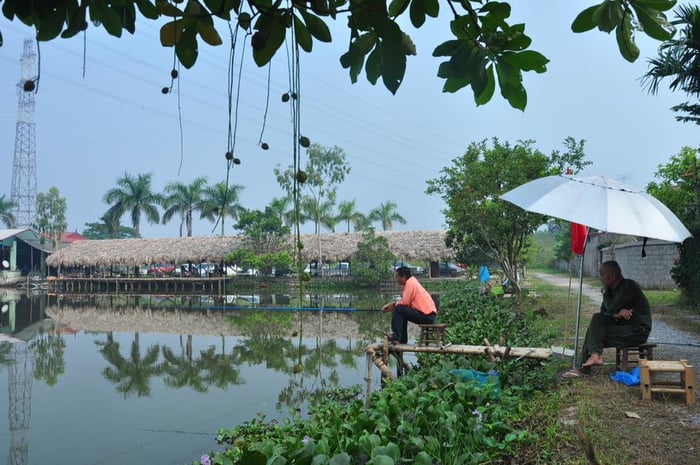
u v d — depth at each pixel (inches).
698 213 570.3
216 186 1555.1
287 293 1393.9
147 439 285.6
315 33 68.2
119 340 644.1
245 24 67.0
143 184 1768.0
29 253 1988.2
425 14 68.8
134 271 1731.1
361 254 1382.9
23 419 327.0
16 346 607.2
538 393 225.3
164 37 71.4
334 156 1274.6
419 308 312.0
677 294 644.7
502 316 502.3
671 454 155.0
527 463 164.6
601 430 175.0
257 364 482.6
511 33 70.7
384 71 67.1
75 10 64.5
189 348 578.6
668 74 376.5
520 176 592.4
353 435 193.8
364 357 495.8
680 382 209.8
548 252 2487.7
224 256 1531.7
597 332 235.6
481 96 78.0
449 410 201.0
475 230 663.8
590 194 212.8
